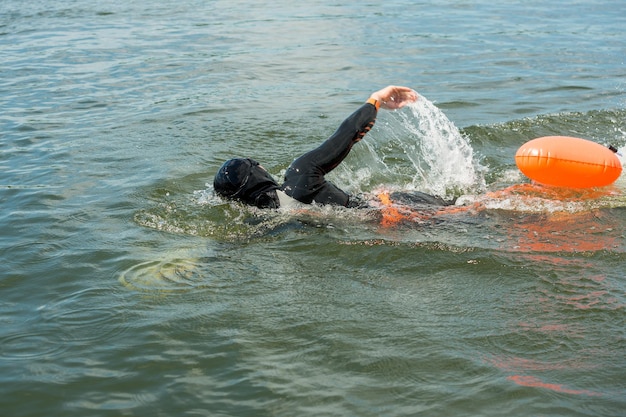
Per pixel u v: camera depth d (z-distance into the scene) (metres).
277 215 5.13
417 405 3.02
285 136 7.47
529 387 3.10
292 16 15.71
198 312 3.87
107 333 3.68
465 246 4.58
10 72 10.73
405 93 5.48
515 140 7.23
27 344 3.59
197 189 5.89
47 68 10.98
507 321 3.67
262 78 10.27
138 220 5.23
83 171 6.39
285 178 5.29
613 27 13.48
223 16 15.87
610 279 4.06
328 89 9.58
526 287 4.02
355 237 4.79
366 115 5.29
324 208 5.18
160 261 4.53
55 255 4.65
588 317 3.66
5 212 5.42
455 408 2.99
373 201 5.34
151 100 9.09
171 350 3.50
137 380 3.27
